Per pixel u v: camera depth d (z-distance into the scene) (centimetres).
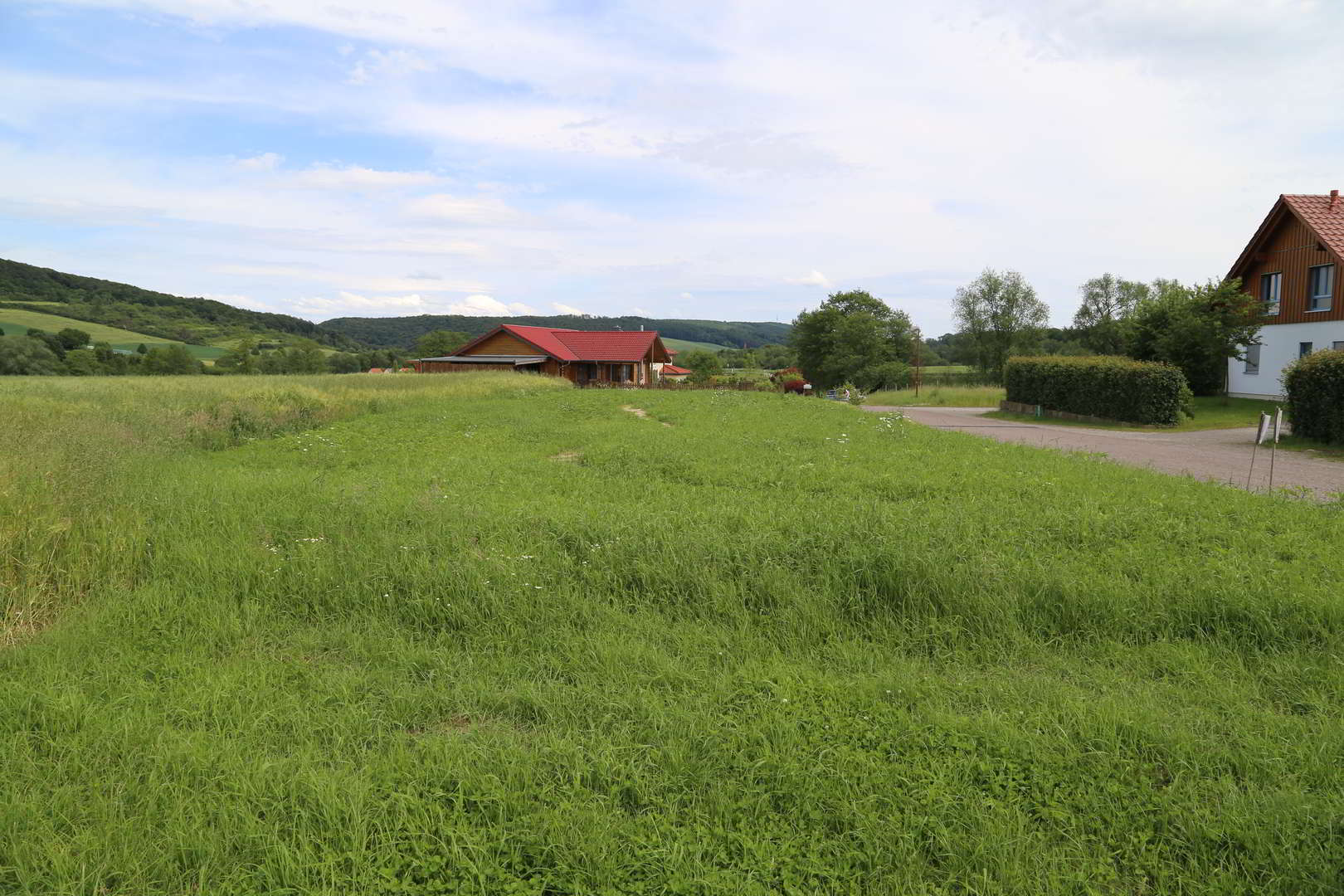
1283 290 2869
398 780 332
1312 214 2730
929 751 359
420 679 456
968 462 1112
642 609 542
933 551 579
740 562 580
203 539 638
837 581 551
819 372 8300
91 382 2216
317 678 442
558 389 3638
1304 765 347
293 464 1201
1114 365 2364
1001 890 275
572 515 714
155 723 384
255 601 554
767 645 497
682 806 323
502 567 575
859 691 420
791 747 357
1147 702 412
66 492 680
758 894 270
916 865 288
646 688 427
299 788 325
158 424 1330
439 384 2997
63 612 530
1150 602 524
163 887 279
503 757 349
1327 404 1659
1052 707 407
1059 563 586
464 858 282
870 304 8325
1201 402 2767
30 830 301
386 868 279
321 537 662
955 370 8700
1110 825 311
